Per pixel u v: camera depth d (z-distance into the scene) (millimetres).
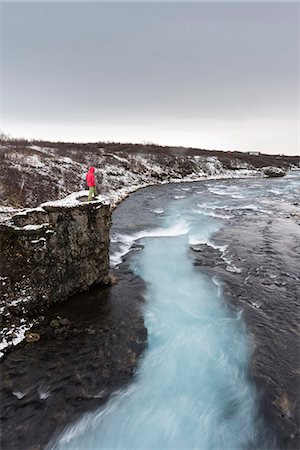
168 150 62188
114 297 9891
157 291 10445
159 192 35250
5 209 15719
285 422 5719
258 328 8359
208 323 8656
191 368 7035
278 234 17016
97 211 10094
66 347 7504
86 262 9938
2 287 8188
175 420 5898
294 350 7512
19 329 7953
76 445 5426
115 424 5785
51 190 21484
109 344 7676
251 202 28578
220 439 5566
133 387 6523
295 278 11305
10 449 5195
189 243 15453
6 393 6180
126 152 52250
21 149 30781
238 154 78750
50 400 6109
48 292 8898
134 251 14148
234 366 7055
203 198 31125
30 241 8344
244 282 10992
